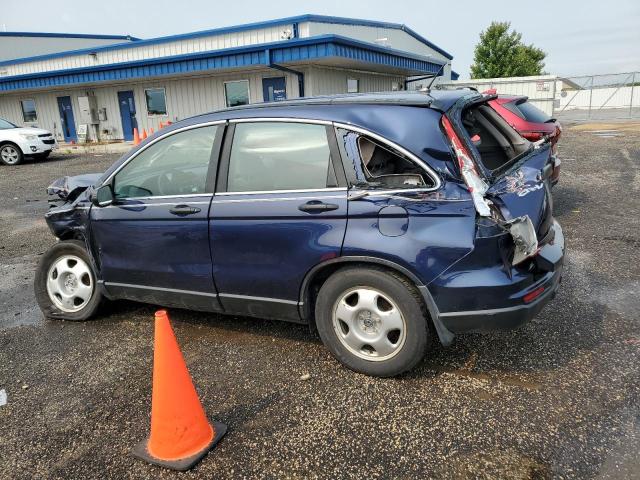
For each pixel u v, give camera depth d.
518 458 2.58
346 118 3.23
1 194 11.26
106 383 3.49
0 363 3.83
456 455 2.62
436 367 3.44
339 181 3.20
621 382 3.17
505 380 3.26
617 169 10.63
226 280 3.61
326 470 2.58
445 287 2.98
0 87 22.31
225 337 4.04
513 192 3.11
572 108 41.81
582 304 4.31
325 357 3.66
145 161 3.92
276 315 3.57
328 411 3.04
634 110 35.50
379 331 3.24
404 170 3.15
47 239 7.37
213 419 3.02
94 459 2.76
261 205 3.38
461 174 2.97
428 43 27.59
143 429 2.99
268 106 3.58
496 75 41.84
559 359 3.47
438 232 2.96
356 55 15.84
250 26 17.33
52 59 22.30
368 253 3.10
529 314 3.03
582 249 5.73
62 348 4.03
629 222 6.70
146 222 3.83
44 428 3.04
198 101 19.62
